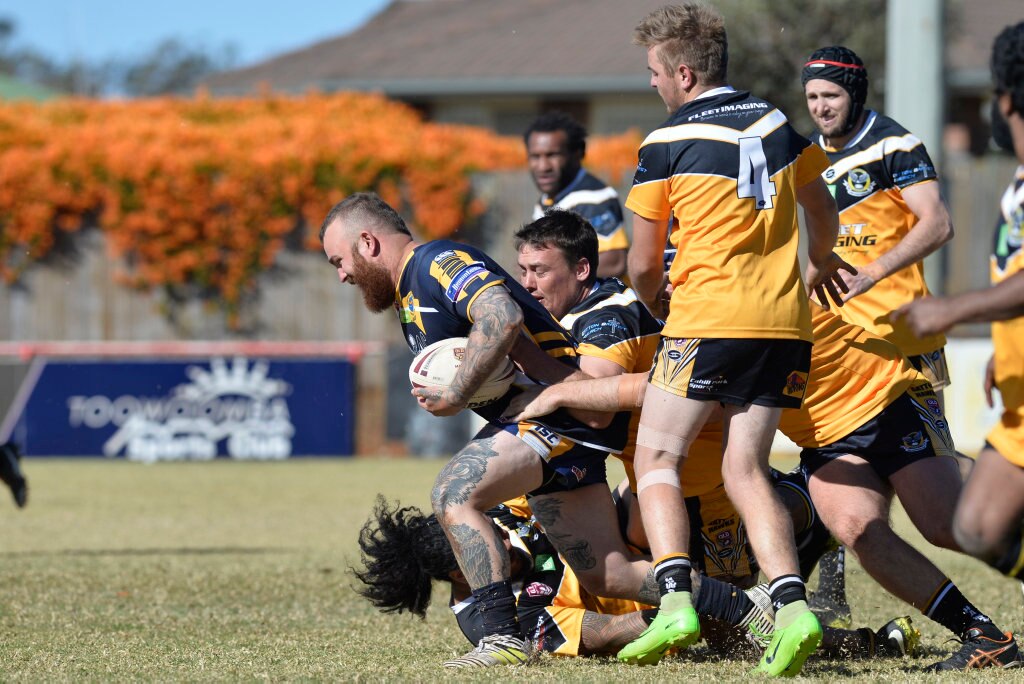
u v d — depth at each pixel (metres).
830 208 15.27
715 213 13.95
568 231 16.36
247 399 52.16
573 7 96.06
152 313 56.91
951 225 17.53
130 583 22.30
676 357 13.89
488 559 14.44
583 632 15.23
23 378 52.12
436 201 55.25
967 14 85.50
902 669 14.48
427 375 14.59
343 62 90.88
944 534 14.62
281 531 31.25
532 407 14.57
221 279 56.53
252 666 14.44
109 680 13.37
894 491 15.27
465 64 85.69
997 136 12.55
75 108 64.44
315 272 56.44
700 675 13.50
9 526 32.50
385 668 14.27
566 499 14.97
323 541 29.31
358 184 55.47
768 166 14.13
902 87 34.69
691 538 16.28
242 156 55.72
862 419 14.95
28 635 17.03
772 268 13.96
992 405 13.06
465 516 14.47
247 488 41.38
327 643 16.48
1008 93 11.93
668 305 16.44
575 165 24.64
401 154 55.34
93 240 56.66
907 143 17.98
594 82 80.75
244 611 19.47
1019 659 14.58
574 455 14.80
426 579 16.05
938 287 36.78
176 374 52.12
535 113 85.44
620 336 15.59
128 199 55.94
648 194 14.59
